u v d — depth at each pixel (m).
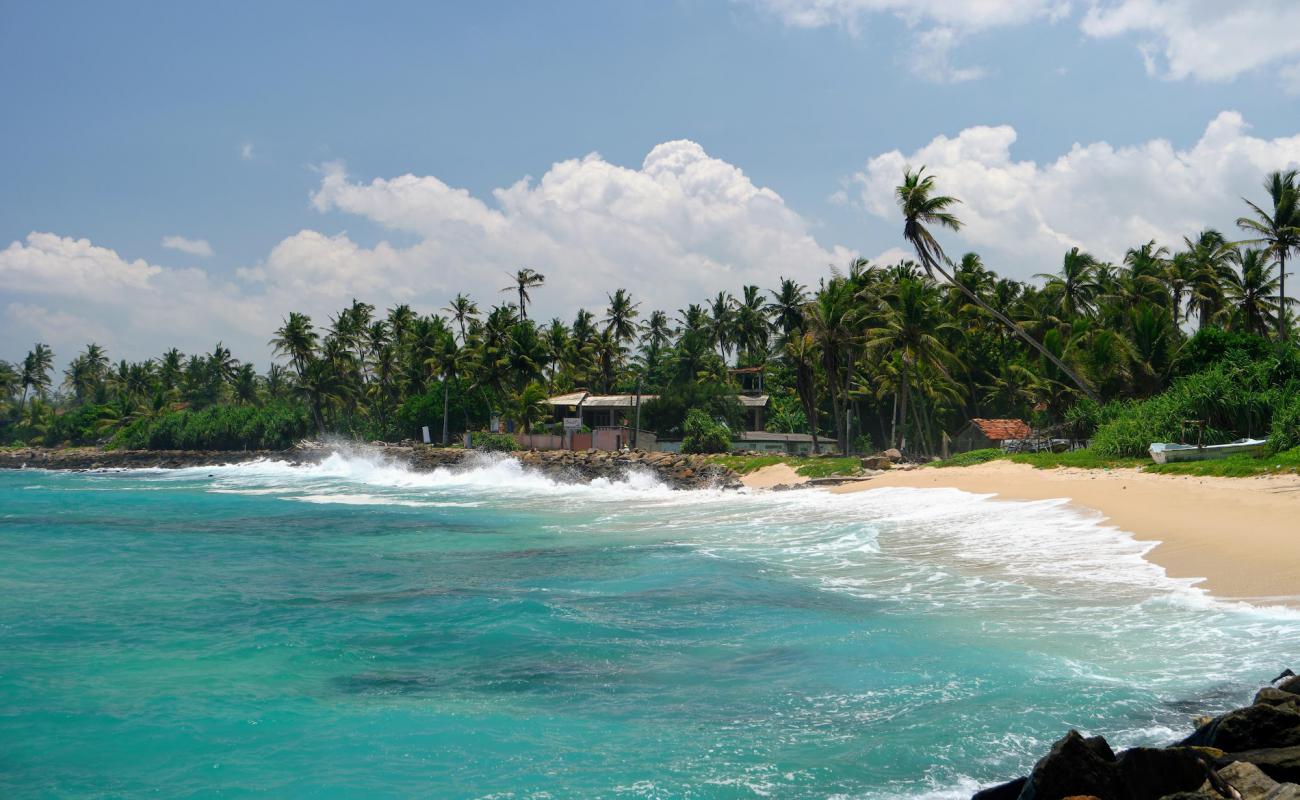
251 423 95.25
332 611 18.16
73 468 95.94
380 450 76.25
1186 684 11.52
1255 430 34.78
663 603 17.56
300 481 66.12
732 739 10.48
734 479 49.47
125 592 20.64
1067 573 18.66
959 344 68.56
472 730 11.14
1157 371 50.03
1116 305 64.31
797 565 21.42
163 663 14.48
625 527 31.17
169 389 131.38
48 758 10.68
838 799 8.77
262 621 17.39
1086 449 41.94
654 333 120.06
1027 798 7.87
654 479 52.50
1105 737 9.97
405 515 38.22
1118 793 7.67
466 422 85.75
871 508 32.38
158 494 54.44
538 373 88.31
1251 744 8.41
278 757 10.54
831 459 51.28
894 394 70.94
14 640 16.09
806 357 65.06
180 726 11.60
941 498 33.66
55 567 24.67
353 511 40.75
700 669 13.30
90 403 144.12
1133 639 13.62
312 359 98.62
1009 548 21.91
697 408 77.19
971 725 10.52
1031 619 15.16
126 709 12.28
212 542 30.08
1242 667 12.05
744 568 21.14
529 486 55.91
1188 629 13.98
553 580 20.69
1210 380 36.75
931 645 13.86
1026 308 70.00
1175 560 18.78
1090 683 11.74
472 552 26.36
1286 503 23.47
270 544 29.23
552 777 9.62
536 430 83.81
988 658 13.03
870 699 11.60
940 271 51.72
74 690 13.12
